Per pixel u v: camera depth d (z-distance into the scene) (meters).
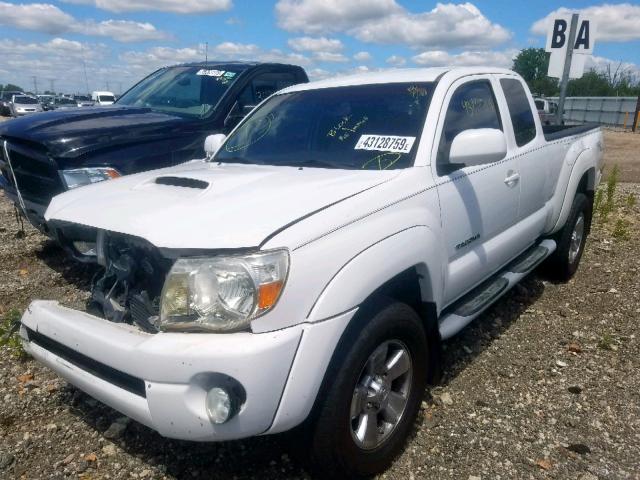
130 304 2.56
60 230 3.10
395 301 2.69
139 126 5.25
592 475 2.68
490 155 3.01
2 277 5.19
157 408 2.15
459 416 3.17
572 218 5.01
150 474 2.73
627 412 3.20
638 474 2.69
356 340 2.42
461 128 3.50
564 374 3.62
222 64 6.77
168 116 5.77
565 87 8.80
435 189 3.06
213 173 3.12
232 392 2.10
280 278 2.18
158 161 5.22
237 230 2.25
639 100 28.02
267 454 2.85
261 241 2.20
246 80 6.38
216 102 6.10
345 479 2.54
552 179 4.64
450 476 2.70
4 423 3.11
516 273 4.11
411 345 2.79
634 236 6.87
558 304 4.76
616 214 8.11
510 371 3.67
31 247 6.02
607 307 4.68
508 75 4.36
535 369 3.69
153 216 2.45
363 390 2.54
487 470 2.73
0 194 8.98
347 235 2.44
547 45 8.80
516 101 4.32
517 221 4.16
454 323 3.26
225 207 2.47
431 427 3.06
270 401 2.13
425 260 2.82
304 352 2.21
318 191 2.66
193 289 2.18
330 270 2.32
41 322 2.61
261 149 3.70
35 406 3.27
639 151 18.34
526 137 4.28
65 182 4.66
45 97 47.44
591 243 6.55
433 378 3.24
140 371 2.16
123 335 2.30
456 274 3.26
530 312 4.59
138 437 2.99
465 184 3.33
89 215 2.67
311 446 2.39
